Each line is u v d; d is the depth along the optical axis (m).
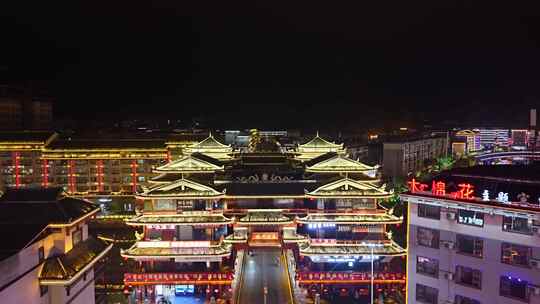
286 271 96.00
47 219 57.78
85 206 66.12
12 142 168.88
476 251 61.47
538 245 55.81
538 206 56.78
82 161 172.00
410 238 68.00
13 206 59.56
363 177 113.75
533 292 55.91
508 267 58.19
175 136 183.62
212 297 86.25
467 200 62.22
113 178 172.62
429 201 65.38
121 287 98.38
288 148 173.62
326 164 116.31
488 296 59.88
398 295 87.50
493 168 70.12
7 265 48.28
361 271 90.75
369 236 96.12
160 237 94.56
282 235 102.56
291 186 103.69
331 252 91.69
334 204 97.94
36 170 170.62
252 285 90.12
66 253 59.12
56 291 56.47
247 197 100.75
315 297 86.56
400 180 176.00
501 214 58.47
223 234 97.31
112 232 149.75
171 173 117.00
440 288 64.62
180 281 90.25
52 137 175.88
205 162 116.69
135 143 176.75
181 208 95.81
